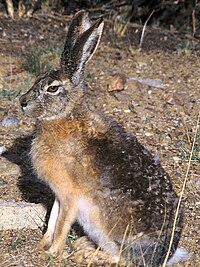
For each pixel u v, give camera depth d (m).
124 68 18.12
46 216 11.78
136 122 15.31
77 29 11.38
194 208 12.16
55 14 21.31
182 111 15.99
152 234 10.20
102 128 10.88
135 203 10.30
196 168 13.51
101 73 17.64
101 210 10.59
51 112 10.98
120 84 16.72
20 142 14.19
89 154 10.66
